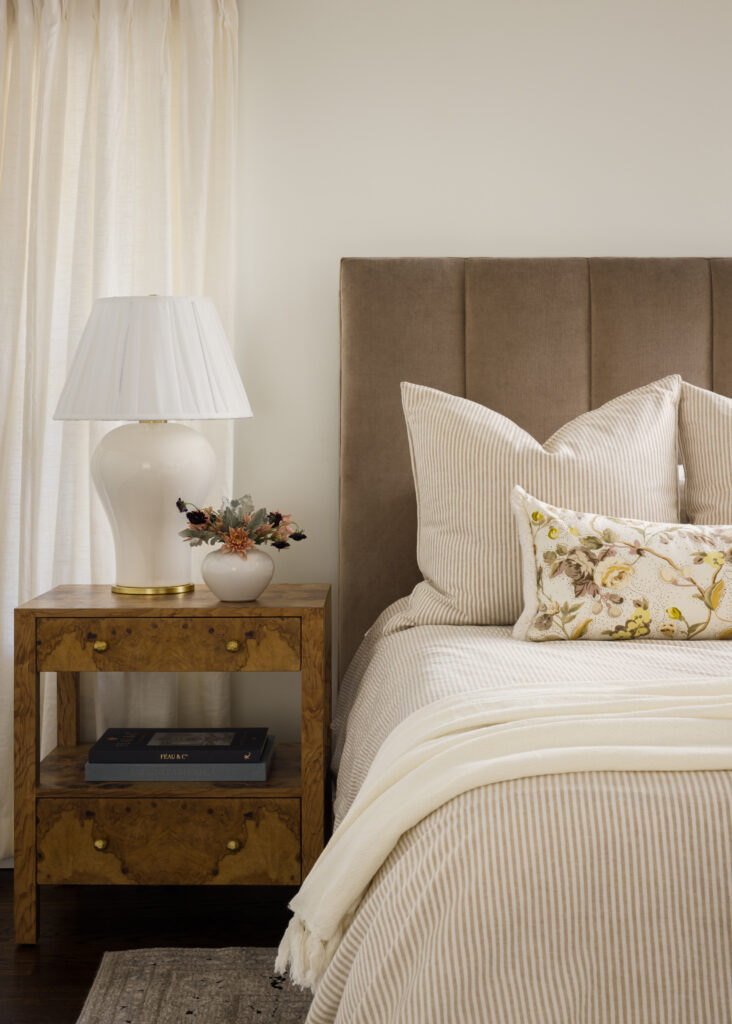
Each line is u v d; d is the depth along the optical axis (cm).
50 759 241
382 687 192
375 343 263
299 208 276
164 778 218
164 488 227
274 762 237
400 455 264
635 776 123
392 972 119
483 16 274
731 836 118
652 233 278
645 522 207
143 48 267
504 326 263
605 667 168
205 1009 183
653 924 115
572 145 276
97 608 213
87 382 220
